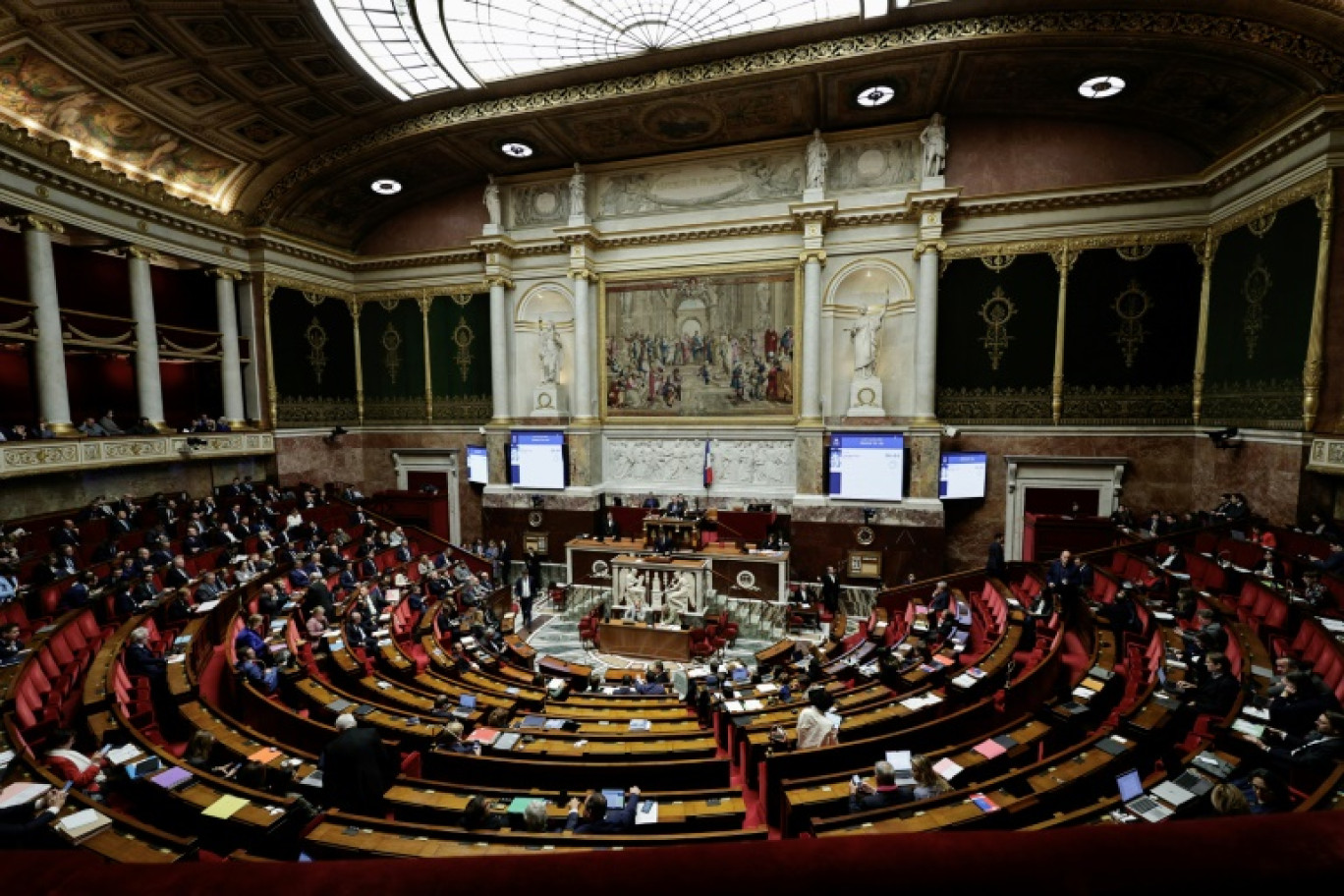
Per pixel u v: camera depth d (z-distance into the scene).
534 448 22.34
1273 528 13.84
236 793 6.19
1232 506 15.23
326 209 22.67
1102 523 17.47
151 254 18.59
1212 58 14.27
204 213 19.62
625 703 10.65
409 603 15.81
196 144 18.55
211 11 13.94
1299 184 13.78
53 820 5.27
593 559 20.17
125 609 11.84
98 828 5.28
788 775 7.39
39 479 15.77
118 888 0.84
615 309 22.19
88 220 16.64
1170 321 17.59
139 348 18.17
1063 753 6.78
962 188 17.97
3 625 9.98
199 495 19.80
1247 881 0.74
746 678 12.77
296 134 19.28
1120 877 0.76
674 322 21.69
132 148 17.52
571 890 0.83
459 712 9.45
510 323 23.25
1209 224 17.05
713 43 16.05
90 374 20.02
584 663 16.44
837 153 19.86
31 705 8.23
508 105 18.42
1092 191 17.72
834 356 20.28
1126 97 16.55
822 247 19.73
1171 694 8.16
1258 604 11.33
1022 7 14.46
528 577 19.06
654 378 22.02
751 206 20.72
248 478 21.28
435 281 23.95
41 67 14.39
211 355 20.42
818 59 16.03
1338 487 13.60
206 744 6.99
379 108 18.59
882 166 19.52
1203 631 9.57
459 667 12.33
